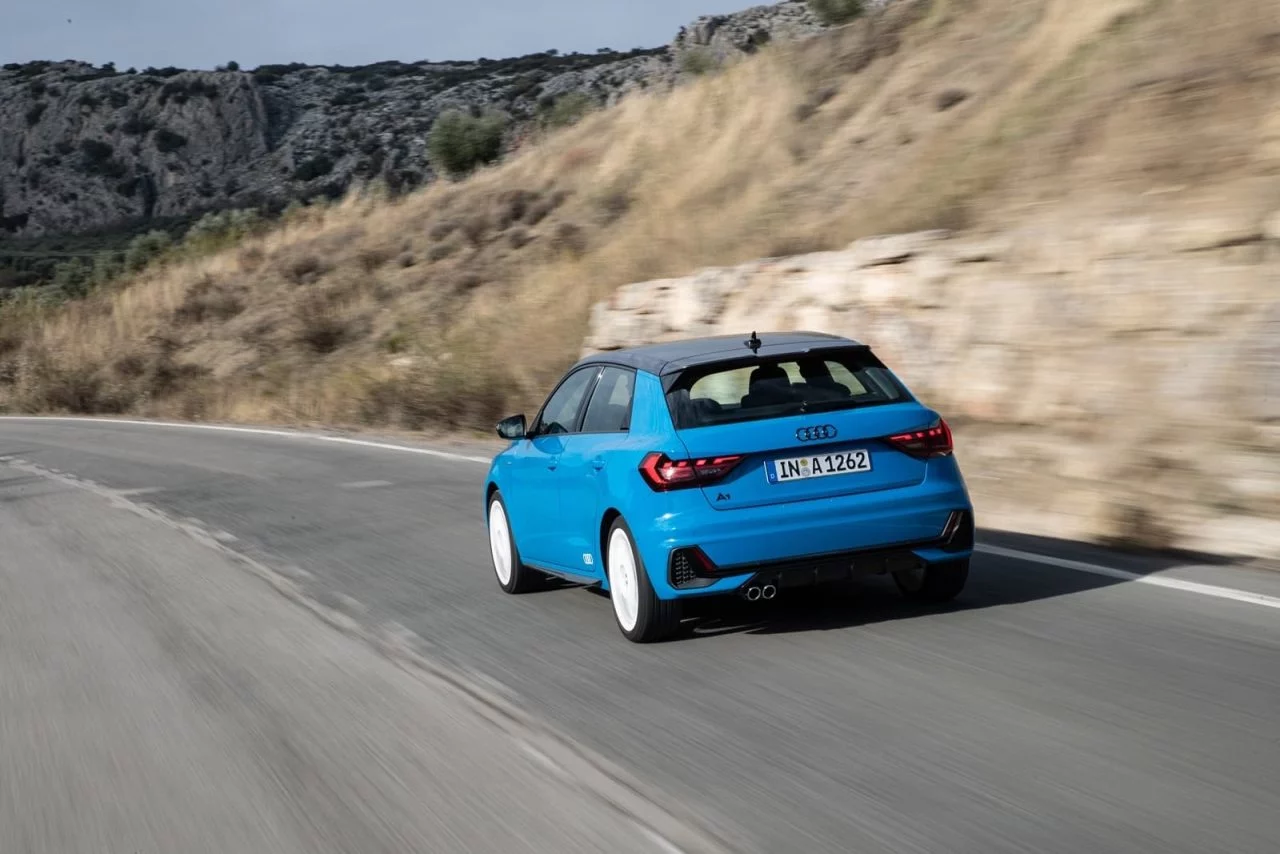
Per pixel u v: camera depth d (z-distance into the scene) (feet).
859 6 97.04
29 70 456.45
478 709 20.11
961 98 69.67
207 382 114.01
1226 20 49.49
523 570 28.63
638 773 16.42
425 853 14.35
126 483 59.62
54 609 31.73
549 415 27.71
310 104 418.51
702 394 22.35
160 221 378.53
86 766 18.98
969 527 22.40
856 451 21.85
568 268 88.74
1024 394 42.14
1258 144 41.50
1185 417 35.14
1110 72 53.21
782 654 21.49
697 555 21.36
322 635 26.48
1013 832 13.42
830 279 52.29
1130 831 13.19
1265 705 16.92
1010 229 46.98
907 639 21.68
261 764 18.25
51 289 189.37
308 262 128.77
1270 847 12.54
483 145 142.41
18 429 103.14
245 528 43.04
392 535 38.86
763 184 78.33
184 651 26.02
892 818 14.11
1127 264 40.34
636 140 109.81
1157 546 28.58
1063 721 16.88
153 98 417.08
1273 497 30.01
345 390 88.28
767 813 14.61
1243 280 36.55
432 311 103.96
